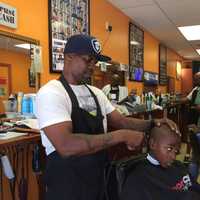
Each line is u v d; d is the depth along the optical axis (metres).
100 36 3.85
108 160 1.39
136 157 1.42
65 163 1.25
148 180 1.37
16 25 2.34
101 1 3.86
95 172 1.32
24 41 2.41
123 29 4.65
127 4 4.15
